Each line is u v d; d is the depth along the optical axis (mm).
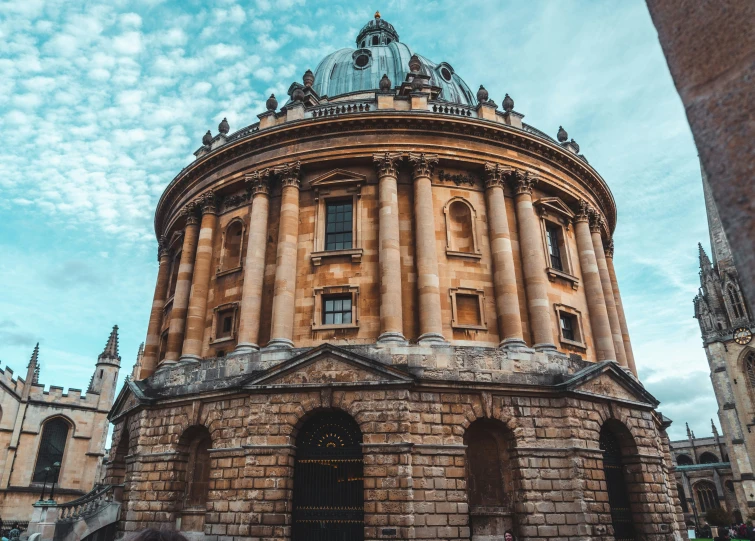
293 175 32812
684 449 125562
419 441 25234
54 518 29125
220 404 28344
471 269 31219
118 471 35719
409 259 30797
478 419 26578
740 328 92438
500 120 35625
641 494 29438
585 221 37531
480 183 33625
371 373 26141
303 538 25141
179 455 29078
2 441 57219
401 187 32469
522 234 32688
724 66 3422
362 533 24828
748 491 85562
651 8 4023
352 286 29938
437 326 28500
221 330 32656
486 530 25594
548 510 25391
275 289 30203
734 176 3186
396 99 34219
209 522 25953
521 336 29391
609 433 30844
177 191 39531
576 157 36531
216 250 35125
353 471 25938
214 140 38938
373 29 56250
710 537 72250
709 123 3402
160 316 39531
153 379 32969
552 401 27641
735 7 3453
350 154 32438
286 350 28312
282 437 25844
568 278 34219
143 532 4414
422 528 23656
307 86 39938
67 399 63156
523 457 26094
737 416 89812
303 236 32031
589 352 34188
